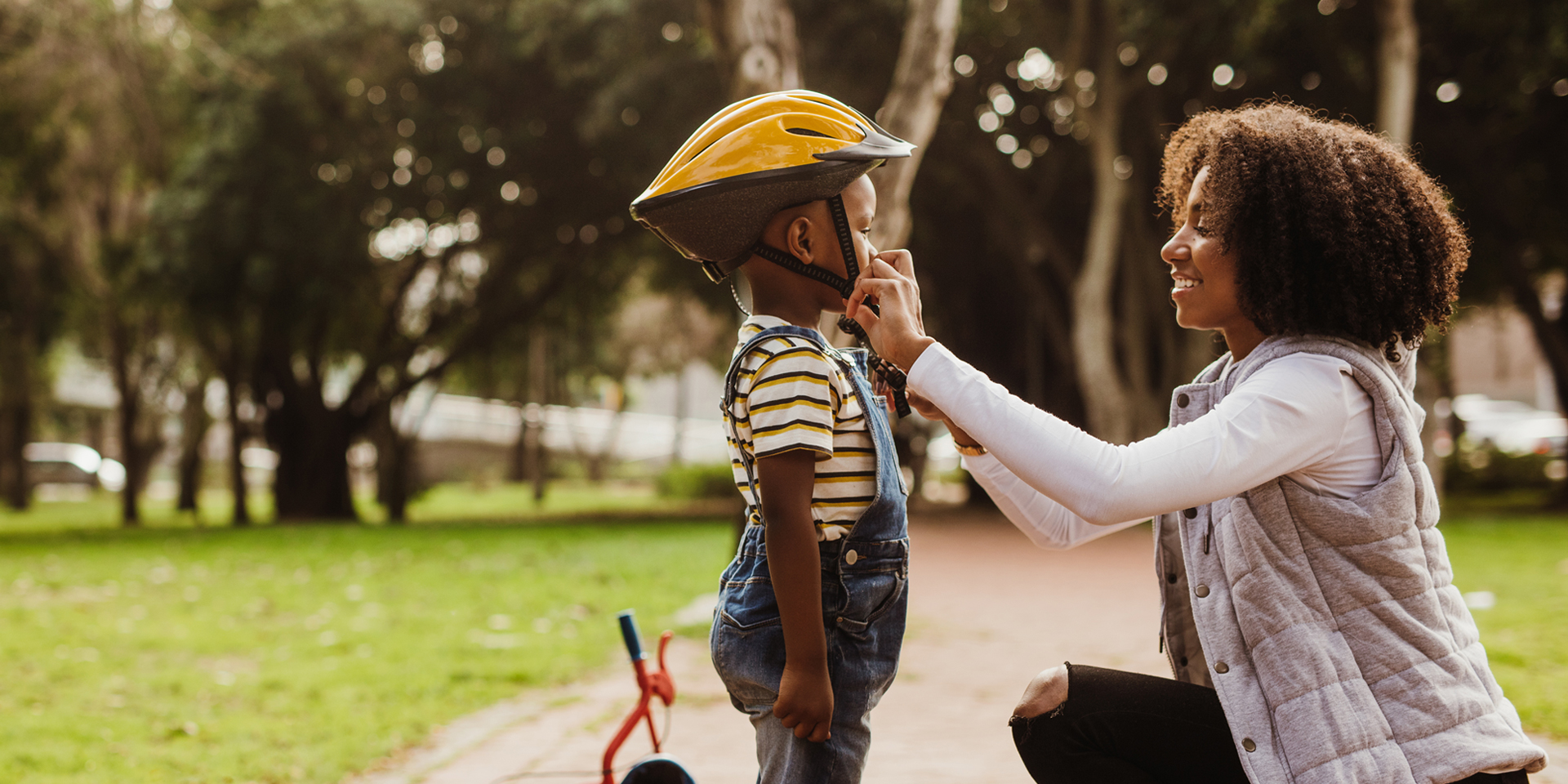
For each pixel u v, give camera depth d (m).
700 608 8.04
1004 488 2.17
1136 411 17.50
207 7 18.97
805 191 1.84
